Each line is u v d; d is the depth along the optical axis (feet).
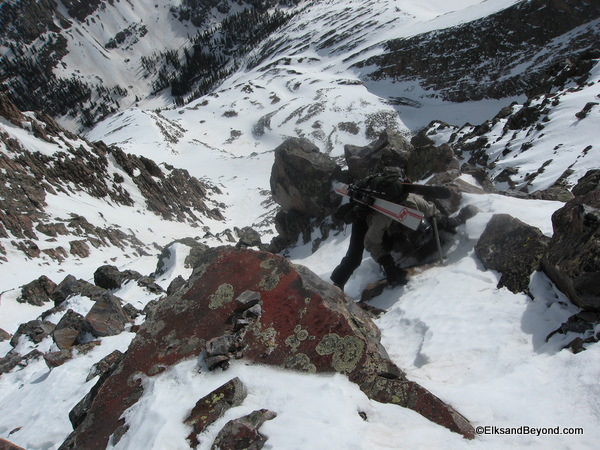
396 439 7.66
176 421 8.73
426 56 433.48
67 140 166.81
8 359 23.32
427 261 18.20
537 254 13.26
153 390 9.85
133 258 114.62
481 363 10.67
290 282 11.53
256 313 10.94
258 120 424.46
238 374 9.71
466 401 8.68
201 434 8.31
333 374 9.46
